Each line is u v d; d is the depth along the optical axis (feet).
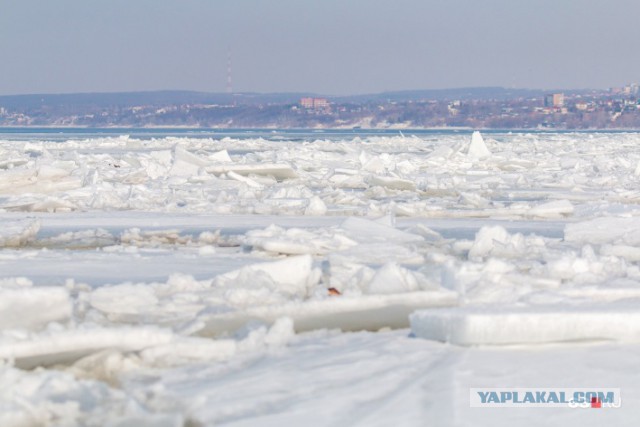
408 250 81.76
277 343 48.83
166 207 135.74
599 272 67.82
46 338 43.21
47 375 39.17
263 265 61.36
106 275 71.41
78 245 97.35
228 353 46.29
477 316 45.55
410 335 49.88
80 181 168.25
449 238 102.94
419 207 132.46
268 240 82.79
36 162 216.54
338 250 83.25
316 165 254.06
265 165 203.21
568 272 67.31
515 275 63.52
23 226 102.63
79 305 56.03
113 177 199.52
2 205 135.95
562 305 49.47
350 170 212.23
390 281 56.29
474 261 77.66
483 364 41.98
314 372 41.63
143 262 78.84
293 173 205.46
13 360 42.09
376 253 80.59
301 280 61.11
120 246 91.04
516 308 47.88
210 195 158.61
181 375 42.47
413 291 55.83
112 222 118.32
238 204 138.82
